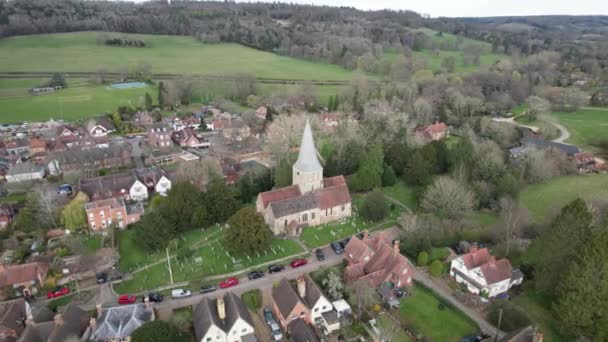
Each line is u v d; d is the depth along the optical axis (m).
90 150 154.12
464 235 104.00
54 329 68.00
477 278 84.50
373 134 162.12
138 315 73.38
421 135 177.75
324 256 96.19
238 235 93.69
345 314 78.69
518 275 87.12
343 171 137.38
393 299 81.69
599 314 69.25
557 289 76.06
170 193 108.38
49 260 93.50
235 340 70.25
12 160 159.25
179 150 177.25
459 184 111.44
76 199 115.56
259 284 87.06
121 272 91.50
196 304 81.31
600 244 70.81
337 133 162.25
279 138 154.62
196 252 98.44
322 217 110.31
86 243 103.94
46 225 109.44
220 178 119.00
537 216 113.88
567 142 180.88
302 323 72.38
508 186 117.75
